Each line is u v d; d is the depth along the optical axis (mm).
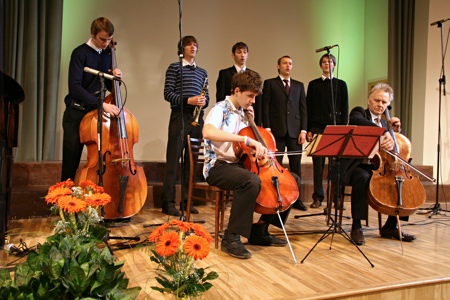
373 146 2465
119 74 3006
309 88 4559
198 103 3410
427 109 5574
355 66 6621
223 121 2629
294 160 4223
